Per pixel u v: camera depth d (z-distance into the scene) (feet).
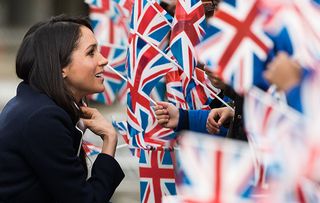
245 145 10.41
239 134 13.89
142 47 16.19
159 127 16.19
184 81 16.53
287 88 10.13
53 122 13.29
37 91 13.70
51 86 13.60
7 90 53.98
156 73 16.20
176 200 10.81
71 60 13.84
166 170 16.29
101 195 13.74
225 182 10.00
